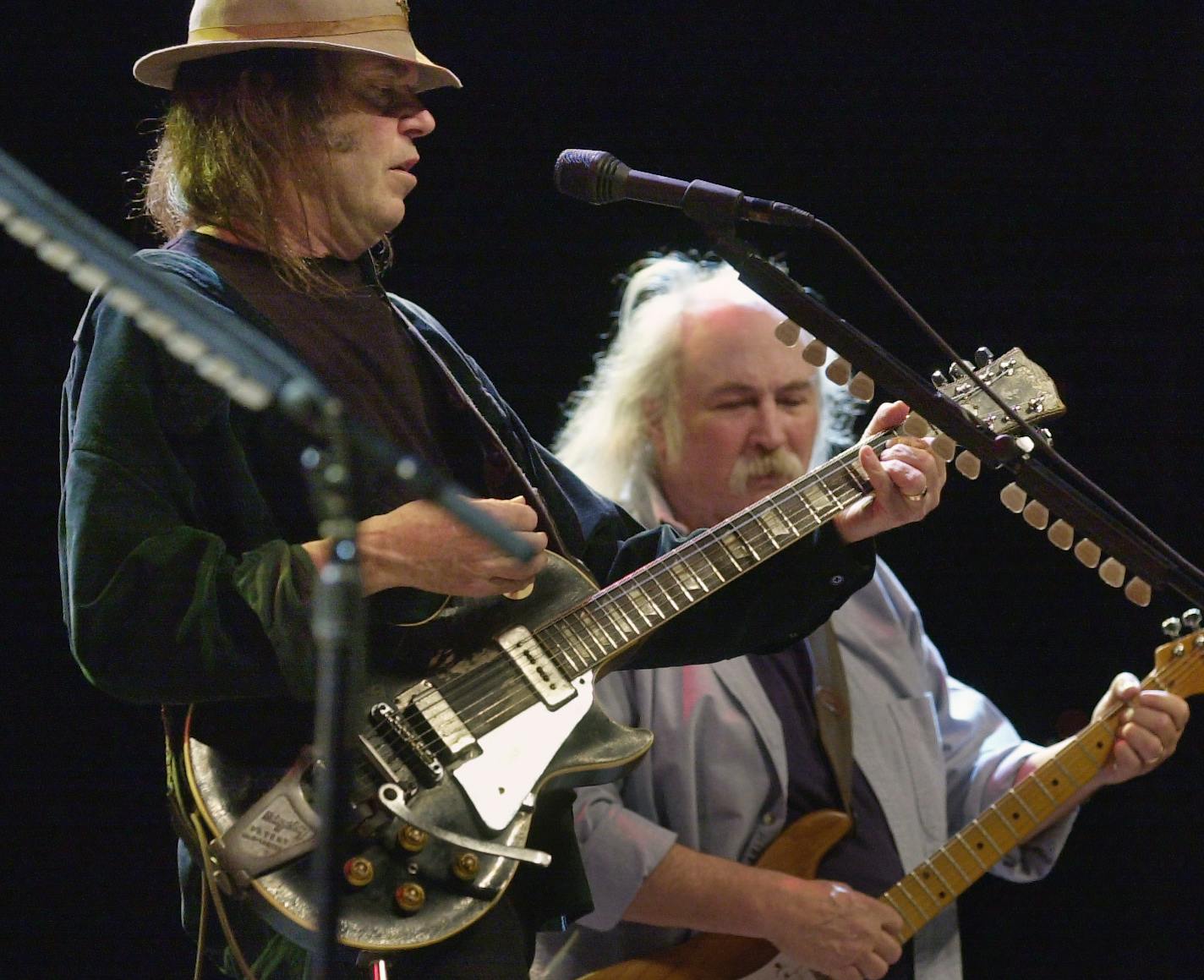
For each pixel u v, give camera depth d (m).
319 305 7.48
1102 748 10.75
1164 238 15.52
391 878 6.88
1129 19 15.31
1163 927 15.30
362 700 7.11
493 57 15.21
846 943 9.81
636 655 8.23
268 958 6.93
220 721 6.98
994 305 15.81
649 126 15.55
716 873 9.87
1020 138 15.69
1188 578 8.29
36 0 13.20
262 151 7.52
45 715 13.70
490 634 7.52
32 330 13.51
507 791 7.10
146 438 6.73
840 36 15.55
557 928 7.65
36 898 13.60
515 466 7.91
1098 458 15.60
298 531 7.06
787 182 15.80
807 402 11.55
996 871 11.15
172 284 4.39
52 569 13.68
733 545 8.03
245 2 7.56
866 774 10.77
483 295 15.27
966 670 15.78
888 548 15.89
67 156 13.31
